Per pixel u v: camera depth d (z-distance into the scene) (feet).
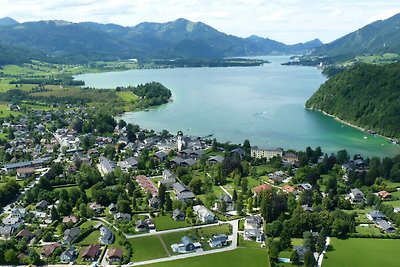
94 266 622.54
